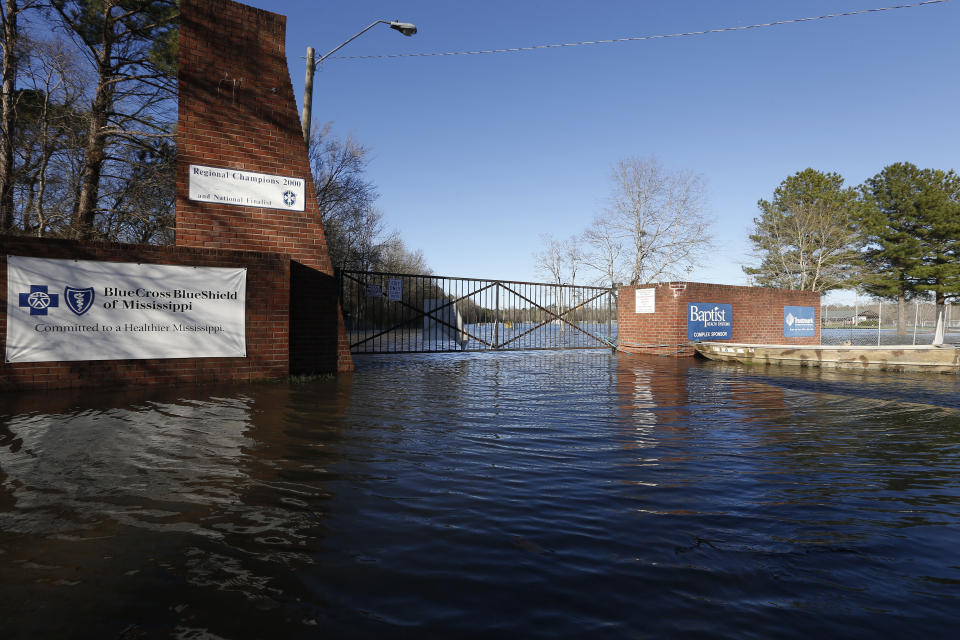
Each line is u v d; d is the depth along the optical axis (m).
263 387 8.54
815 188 44.97
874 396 8.64
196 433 5.14
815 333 20.92
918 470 4.39
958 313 40.94
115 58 16.20
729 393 8.80
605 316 20.17
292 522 3.07
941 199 42.72
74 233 15.36
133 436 4.96
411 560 2.63
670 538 2.96
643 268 34.53
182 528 2.94
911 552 2.84
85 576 2.39
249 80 9.92
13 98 15.05
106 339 7.94
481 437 5.32
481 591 2.35
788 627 2.11
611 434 5.58
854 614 2.21
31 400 6.79
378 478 3.91
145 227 18.38
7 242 7.28
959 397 8.57
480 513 3.28
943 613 2.23
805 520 3.27
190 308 8.59
